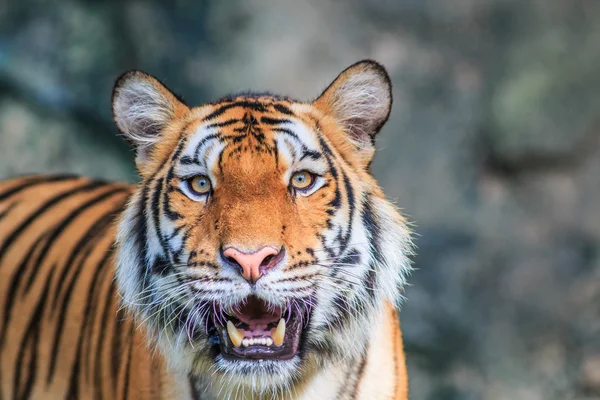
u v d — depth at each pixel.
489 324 11.95
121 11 13.59
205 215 5.08
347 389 5.38
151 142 5.53
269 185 5.03
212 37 13.38
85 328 6.31
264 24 13.36
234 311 5.10
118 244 5.53
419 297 11.99
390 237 5.40
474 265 12.34
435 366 11.76
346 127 5.50
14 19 13.53
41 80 13.30
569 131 12.98
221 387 5.33
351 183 5.32
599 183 13.00
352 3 13.70
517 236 12.73
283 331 5.02
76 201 7.12
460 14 13.54
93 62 13.50
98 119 13.47
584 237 12.70
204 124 5.31
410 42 13.61
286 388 5.25
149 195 5.36
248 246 4.80
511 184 13.31
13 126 13.27
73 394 6.27
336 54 13.40
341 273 5.17
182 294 5.15
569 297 12.14
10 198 7.27
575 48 13.05
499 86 13.24
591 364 11.48
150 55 13.39
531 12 13.29
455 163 13.19
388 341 5.58
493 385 11.58
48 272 6.72
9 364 6.64
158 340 5.36
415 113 13.28
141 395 5.62
